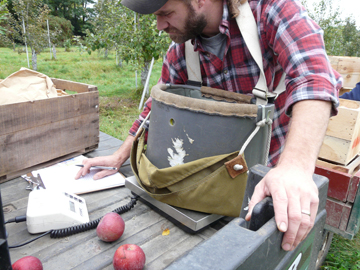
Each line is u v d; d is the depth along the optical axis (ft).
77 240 3.39
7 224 3.64
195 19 3.50
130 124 16.08
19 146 4.70
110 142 6.89
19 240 3.34
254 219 1.74
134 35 18.99
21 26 42.19
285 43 3.11
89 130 5.91
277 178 1.99
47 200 3.61
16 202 4.13
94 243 3.35
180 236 3.57
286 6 3.27
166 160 3.66
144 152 4.27
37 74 5.26
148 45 19.08
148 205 4.22
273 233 1.63
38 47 42.52
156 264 3.06
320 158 5.72
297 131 2.47
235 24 3.83
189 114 3.33
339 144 5.33
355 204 4.88
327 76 2.72
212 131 3.29
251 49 3.61
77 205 3.81
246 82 4.24
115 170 5.00
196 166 3.35
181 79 5.01
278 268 1.84
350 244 6.88
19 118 4.60
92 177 4.86
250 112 3.22
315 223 2.27
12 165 4.67
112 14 23.40
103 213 3.94
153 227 3.73
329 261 6.04
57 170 5.03
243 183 3.37
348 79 9.08
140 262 2.85
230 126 3.26
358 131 5.46
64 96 5.22
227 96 4.31
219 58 4.17
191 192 3.45
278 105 4.43
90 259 3.09
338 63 9.12
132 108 20.35
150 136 3.95
